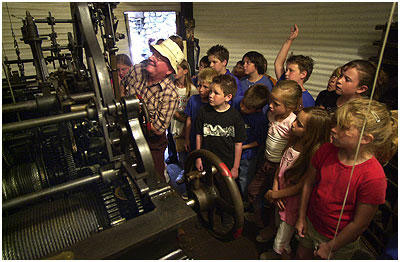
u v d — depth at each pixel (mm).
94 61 1077
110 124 1147
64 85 1744
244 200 2447
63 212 1209
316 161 1417
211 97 1991
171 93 1959
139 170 1255
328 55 3256
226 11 4207
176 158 3229
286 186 1702
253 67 2705
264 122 2150
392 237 1258
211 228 1473
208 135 2148
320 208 1376
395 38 2002
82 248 874
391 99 1963
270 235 2074
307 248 1584
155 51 1829
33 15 3471
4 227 1124
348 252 1392
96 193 1331
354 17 2916
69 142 1550
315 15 3268
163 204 1050
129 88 2117
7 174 1483
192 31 4375
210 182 1341
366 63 1692
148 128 1332
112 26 1298
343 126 1117
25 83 2215
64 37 3752
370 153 1190
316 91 3484
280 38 3736
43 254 1072
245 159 2289
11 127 950
